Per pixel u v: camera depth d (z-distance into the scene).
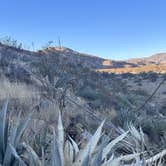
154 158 4.77
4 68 17.73
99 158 3.15
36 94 10.98
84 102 13.52
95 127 8.61
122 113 10.83
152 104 21.83
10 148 3.52
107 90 23.12
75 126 7.26
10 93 9.90
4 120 3.86
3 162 3.53
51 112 8.24
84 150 3.26
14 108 8.25
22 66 20.59
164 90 38.28
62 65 13.52
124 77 61.44
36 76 15.45
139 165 3.69
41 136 4.76
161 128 10.08
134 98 22.39
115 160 3.51
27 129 5.67
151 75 54.66
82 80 21.38
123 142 6.47
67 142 3.64
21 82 14.37
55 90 10.88
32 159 3.43
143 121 10.51
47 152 4.29
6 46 25.42
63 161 3.14
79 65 19.45
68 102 11.21
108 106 13.95
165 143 7.43
